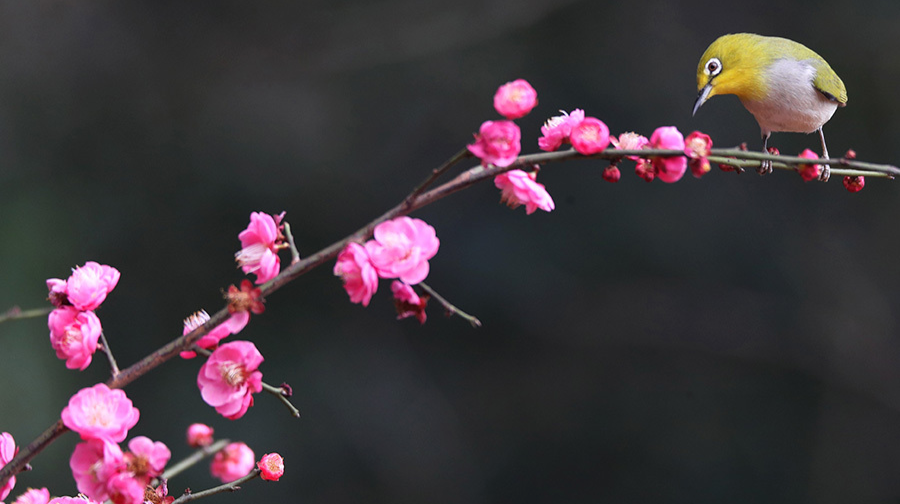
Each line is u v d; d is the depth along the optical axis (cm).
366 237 216
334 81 1279
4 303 1005
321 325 1148
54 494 907
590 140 217
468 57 1284
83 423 203
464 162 1243
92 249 1107
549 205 225
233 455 199
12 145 1151
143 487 200
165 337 1097
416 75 1284
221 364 222
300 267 217
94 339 223
